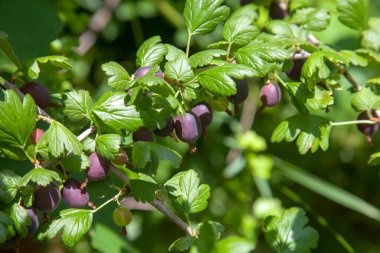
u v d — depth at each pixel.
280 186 1.29
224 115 1.18
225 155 1.24
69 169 0.73
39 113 0.75
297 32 0.86
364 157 1.44
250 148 1.15
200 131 0.75
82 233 0.74
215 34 1.18
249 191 1.18
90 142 0.74
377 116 0.86
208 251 0.73
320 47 0.87
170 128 0.75
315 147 0.82
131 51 1.28
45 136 0.73
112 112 0.73
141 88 0.73
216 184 1.20
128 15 1.22
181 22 1.20
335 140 1.43
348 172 1.45
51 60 0.77
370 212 1.14
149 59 0.76
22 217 0.72
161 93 0.72
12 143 0.73
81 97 0.75
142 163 0.72
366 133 0.86
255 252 1.29
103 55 1.27
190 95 0.75
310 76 0.79
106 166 0.74
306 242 0.85
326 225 1.07
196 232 0.77
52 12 0.98
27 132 0.73
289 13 0.92
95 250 1.02
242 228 1.15
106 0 1.21
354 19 0.90
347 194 1.15
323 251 1.43
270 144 1.39
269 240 0.85
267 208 1.16
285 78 0.99
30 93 0.76
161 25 1.25
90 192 0.75
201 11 0.79
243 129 1.27
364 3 0.90
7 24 0.95
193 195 0.79
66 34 1.14
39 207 0.73
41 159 0.74
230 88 0.73
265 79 0.82
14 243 0.74
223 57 0.82
